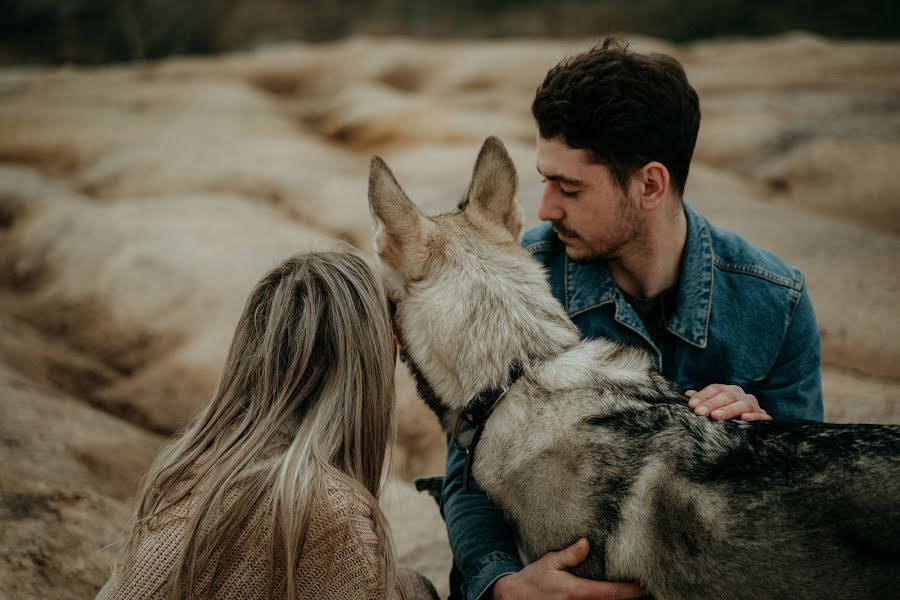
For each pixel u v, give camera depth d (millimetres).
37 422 3631
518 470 2004
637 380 2053
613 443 1933
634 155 2133
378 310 1857
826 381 4156
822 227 5828
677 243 2363
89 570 2688
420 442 4469
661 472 1869
